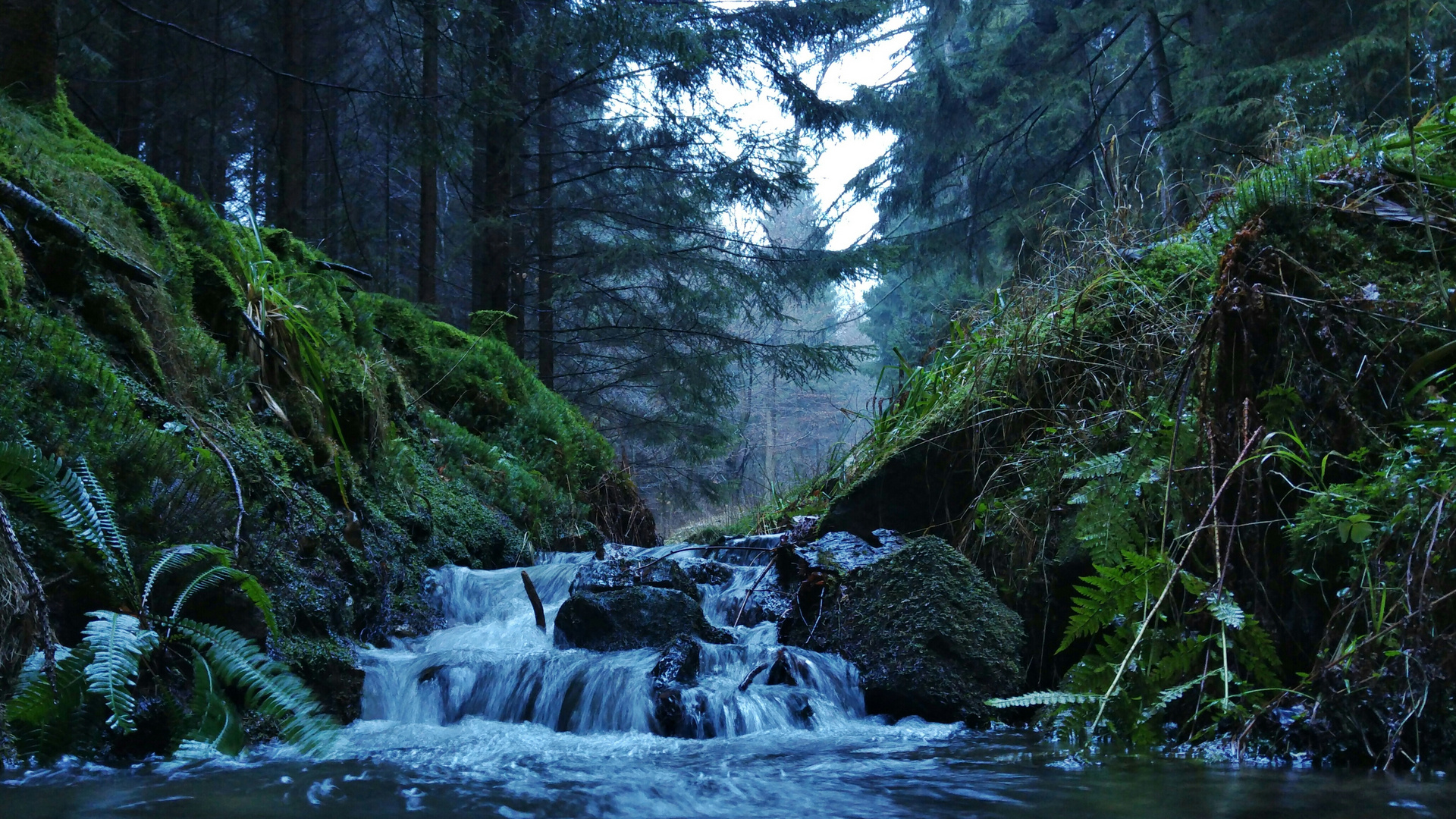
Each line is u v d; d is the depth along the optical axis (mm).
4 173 3785
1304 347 2789
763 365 15391
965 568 3572
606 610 3900
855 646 3514
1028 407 4031
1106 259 4270
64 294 3639
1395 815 1594
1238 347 2840
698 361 14945
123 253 4035
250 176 17281
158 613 2605
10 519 2422
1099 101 15469
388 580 4574
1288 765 2115
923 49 17406
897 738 2846
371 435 5426
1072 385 3973
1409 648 2111
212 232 5105
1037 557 3541
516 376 8984
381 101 11578
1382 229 2982
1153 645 2586
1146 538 2891
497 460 7266
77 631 2432
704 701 3053
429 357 7934
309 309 5641
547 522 7281
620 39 11125
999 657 3297
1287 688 2426
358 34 17719
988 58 16641
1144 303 3855
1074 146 15266
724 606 4316
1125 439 3471
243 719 2635
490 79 10672
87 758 2213
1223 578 2561
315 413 4844
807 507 5992
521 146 13625
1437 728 2047
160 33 13711
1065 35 14461
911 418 4895
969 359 4691
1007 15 18938
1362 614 2314
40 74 5527
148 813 1683
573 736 2943
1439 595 2105
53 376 2955
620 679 3221
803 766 2273
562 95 14820
